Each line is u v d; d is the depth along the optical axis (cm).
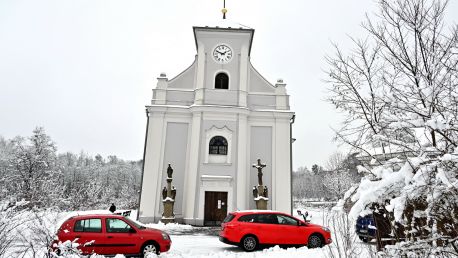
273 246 1155
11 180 2792
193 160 2122
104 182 6062
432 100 473
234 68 2344
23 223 625
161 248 1011
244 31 2381
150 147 2184
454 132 462
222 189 2089
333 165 4019
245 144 2191
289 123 2295
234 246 1249
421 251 401
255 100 2347
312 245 1179
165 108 2245
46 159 3209
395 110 516
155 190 2111
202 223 2012
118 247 963
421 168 387
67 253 581
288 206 2144
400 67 570
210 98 2262
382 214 487
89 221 972
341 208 511
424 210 433
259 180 2083
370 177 493
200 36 2389
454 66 517
